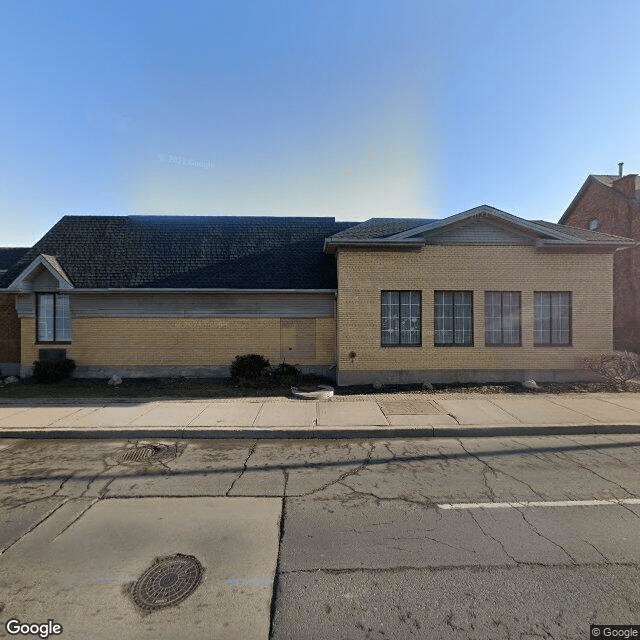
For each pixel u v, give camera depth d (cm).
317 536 342
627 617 246
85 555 314
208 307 1223
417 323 1127
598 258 1142
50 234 1384
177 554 315
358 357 1103
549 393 961
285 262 1301
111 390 1016
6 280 1265
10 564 303
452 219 1101
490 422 689
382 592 269
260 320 1227
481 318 1121
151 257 1303
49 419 710
